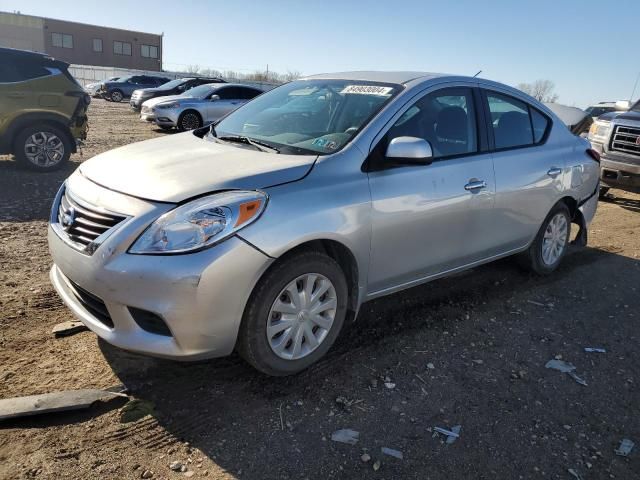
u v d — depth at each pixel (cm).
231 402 290
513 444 273
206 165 302
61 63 862
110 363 316
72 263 280
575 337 394
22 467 235
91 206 285
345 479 243
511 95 446
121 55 5825
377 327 385
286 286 293
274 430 271
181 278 256
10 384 289
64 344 333
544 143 469
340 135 337
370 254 329
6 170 848
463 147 393
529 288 478
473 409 299
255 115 406
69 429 261
